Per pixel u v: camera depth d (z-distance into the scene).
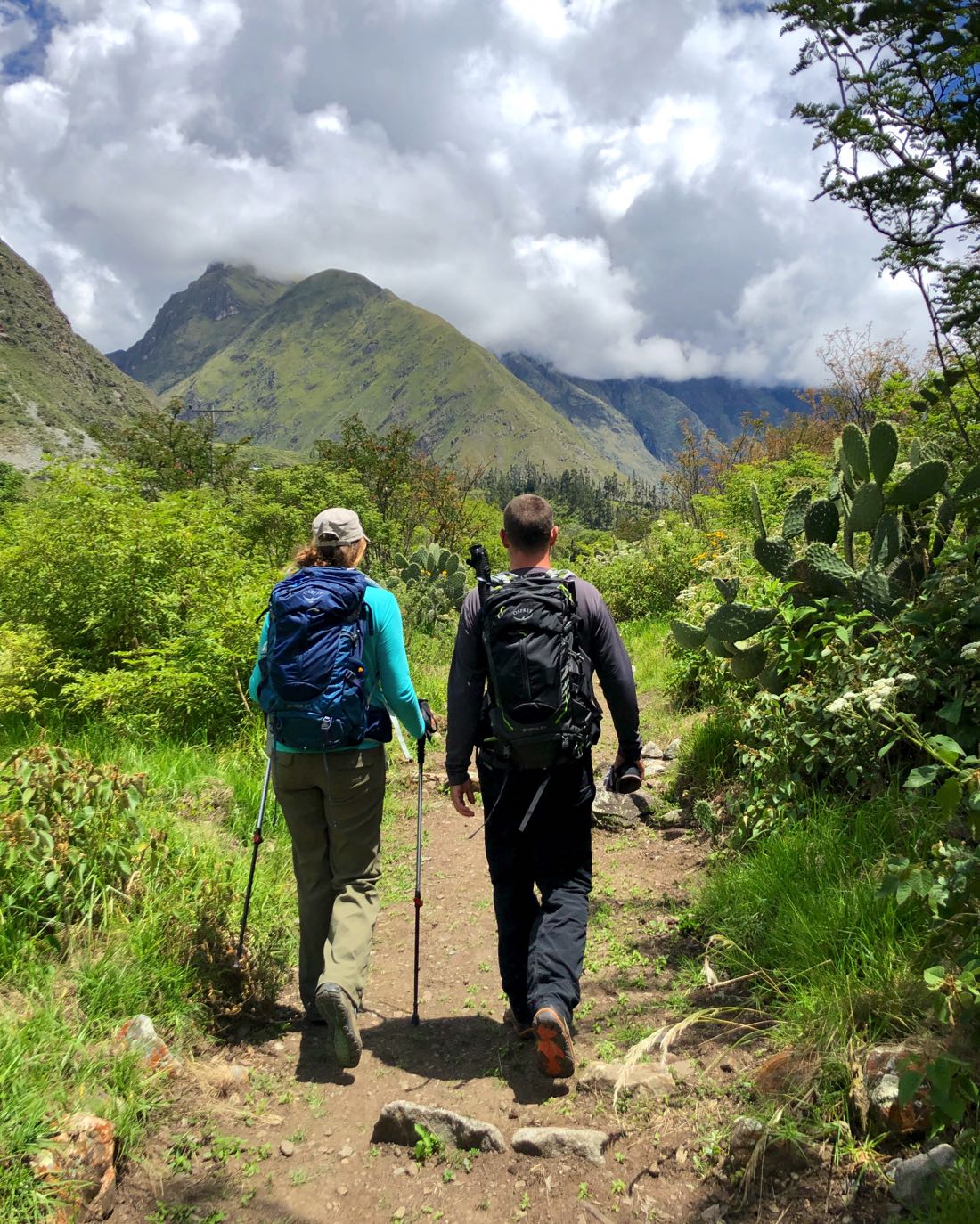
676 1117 2.61
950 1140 2.17
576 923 2.89
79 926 3.30
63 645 7.21
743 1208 2.23
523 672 2.80
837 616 4.51
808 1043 2.60
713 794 5.39
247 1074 3.06
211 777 5.70
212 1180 2.53
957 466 5.25
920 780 2.78
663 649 9.79
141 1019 2.94
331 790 3.17
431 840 5.83
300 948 3.39
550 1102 2.86
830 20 4.00
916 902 2.77
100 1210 2.32
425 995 3.77
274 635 3.16
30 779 3.53
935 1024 2.47
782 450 23.86
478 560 3.02
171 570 7.59
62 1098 2.49
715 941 3.60
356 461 20.95
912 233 4.34
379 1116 2.83
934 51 3.88
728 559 9.12
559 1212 2.36
